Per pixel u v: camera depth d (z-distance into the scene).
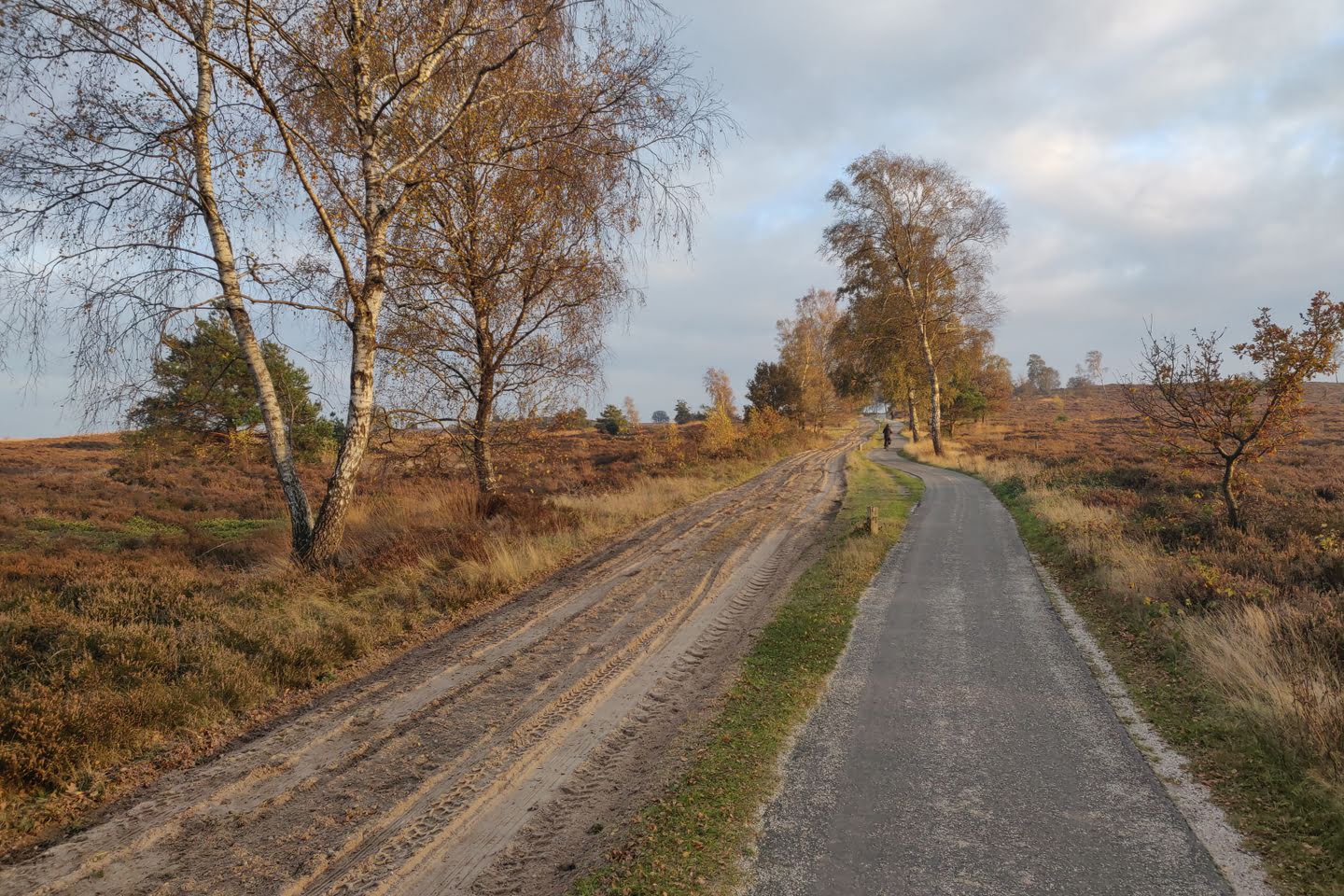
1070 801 4.20
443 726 5.72
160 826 4.34
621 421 65.25
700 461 30.08
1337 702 4.66
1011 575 10.21
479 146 11.69
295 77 9.49
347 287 10.30
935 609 8.58
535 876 3.76
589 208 11.59
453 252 12.49
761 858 3.73
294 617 8.00
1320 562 8.34
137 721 5.51
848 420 88.31
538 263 13.07
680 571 11.27
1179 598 7.86
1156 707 5.51
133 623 6.98
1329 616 6.29
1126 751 4.79
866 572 10.58
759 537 14.40
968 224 32.78
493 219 12.42
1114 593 8.54
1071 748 4.89
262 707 6.18
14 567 9.77
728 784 4.56
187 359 9.94
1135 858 3.60
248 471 28.38
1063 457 27.66
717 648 7.60
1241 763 4.46
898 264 34.38
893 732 5.25
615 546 13.61
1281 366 10.21
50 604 7.28
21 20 7.61
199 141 9.33
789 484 24.73
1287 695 4.89
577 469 29.52
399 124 10.62
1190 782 4.34
